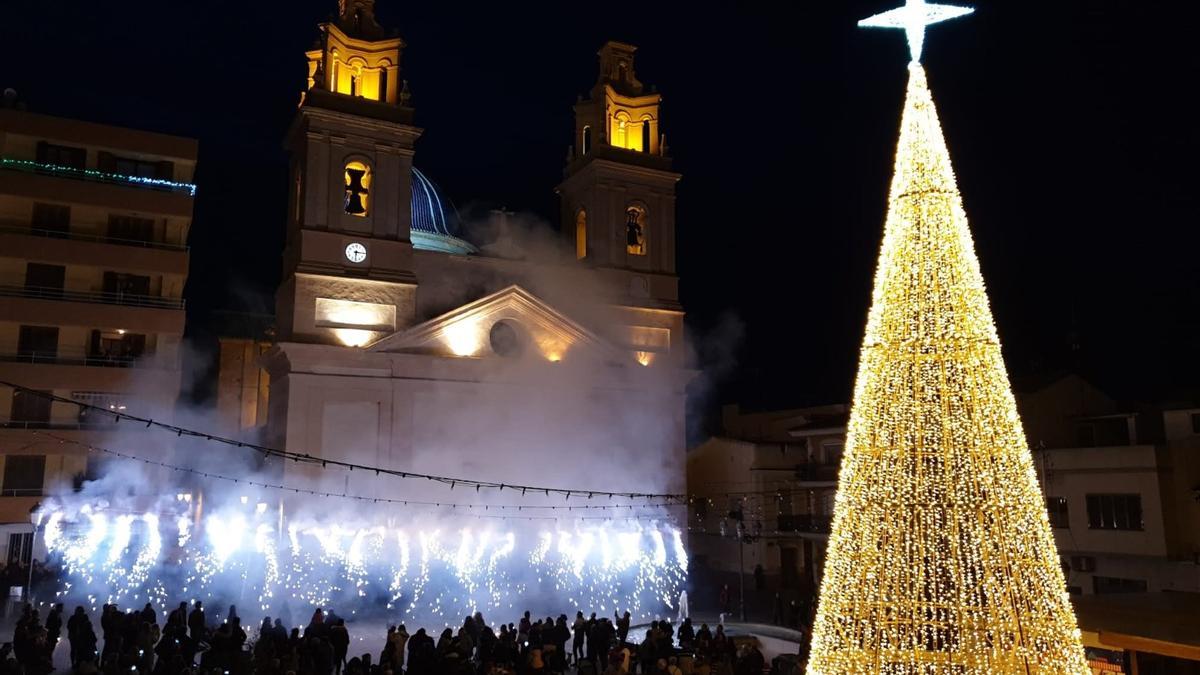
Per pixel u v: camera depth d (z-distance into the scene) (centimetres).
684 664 1861
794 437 4888
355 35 4106
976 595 950
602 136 4544
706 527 5159
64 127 4203
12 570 3516
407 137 4097
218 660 1955
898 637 977
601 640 2388
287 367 3778
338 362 3778
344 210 3938
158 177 4438
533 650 1864
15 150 4159
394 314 3950
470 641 2075
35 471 4009
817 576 4462
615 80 4694
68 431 4050
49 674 2136
